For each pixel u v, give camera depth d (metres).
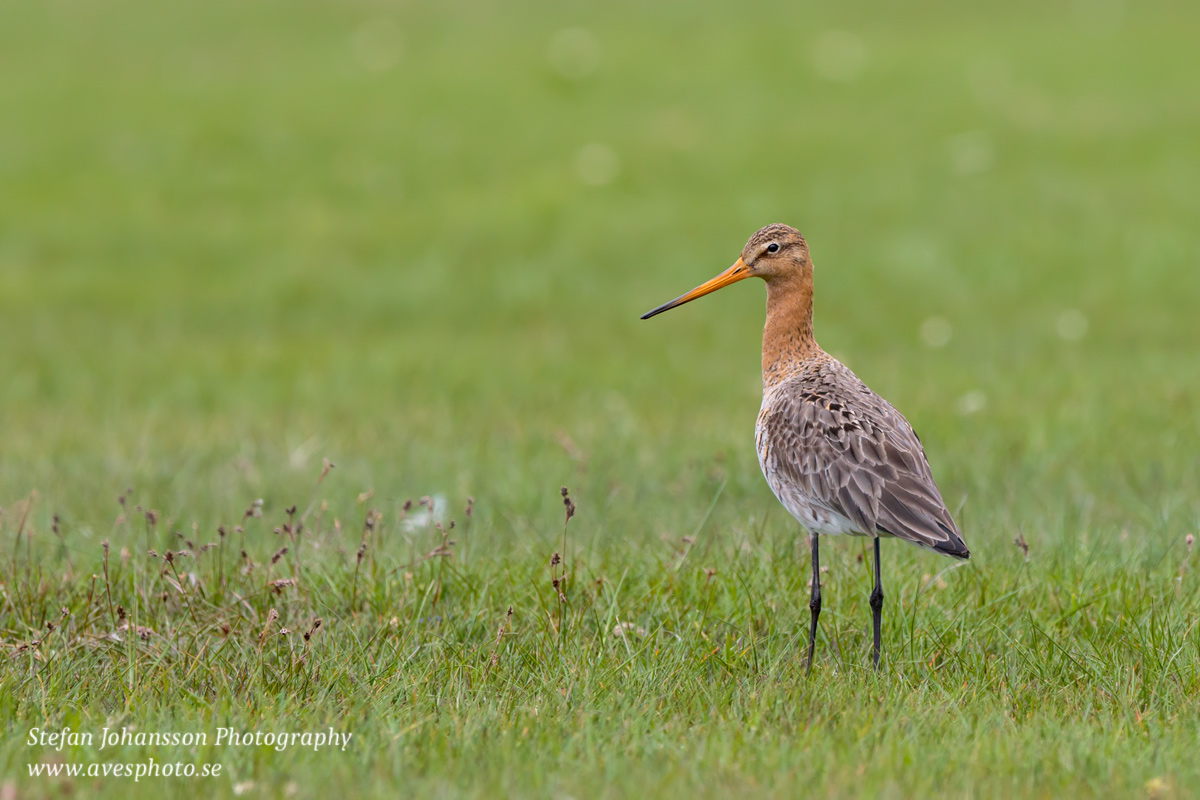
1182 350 17.80
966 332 19.28
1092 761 6.66
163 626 8.70
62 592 9.18
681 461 12.84
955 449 12.96
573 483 12.29
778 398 9.11
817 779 6.50
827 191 25.59
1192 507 11.08
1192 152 26.34
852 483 8.37
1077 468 12.21
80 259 23.67
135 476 12.67
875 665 8.25
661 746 6.94
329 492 12.11
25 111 30.12
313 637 8.52
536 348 19.25
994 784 6.46
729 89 31.05
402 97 31.00
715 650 8.37
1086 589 9.11
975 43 33.47
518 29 35.56
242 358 18.73
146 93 31.31
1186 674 7.88
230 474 12.67
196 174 27.34
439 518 11.17
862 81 31.20
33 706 7.46
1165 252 21.92
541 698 7.68
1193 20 34.53
